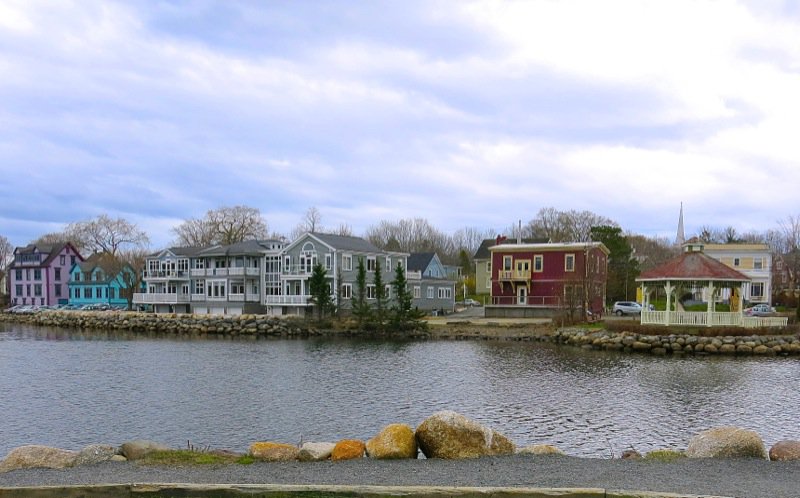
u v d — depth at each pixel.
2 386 29.25
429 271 93.81
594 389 27.61
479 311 81.31
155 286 84.06
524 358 39.41
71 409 23.95
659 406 23.69
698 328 43.62
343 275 69.31
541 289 68.62
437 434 11.82
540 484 9.62
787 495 8.92
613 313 70.00
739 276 45.50
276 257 74.69
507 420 21.45
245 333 61.19
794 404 23.91
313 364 37.28
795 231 91.50
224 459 11.69
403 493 8.84
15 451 11.55
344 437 19.69
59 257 107.25
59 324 75.88
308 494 8.97
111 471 10.72
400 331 56.50
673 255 111.12
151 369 35.28
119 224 112.38
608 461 11.28
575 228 118.81
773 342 41.72
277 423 21.45
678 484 9.56
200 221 112.19
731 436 11.67
